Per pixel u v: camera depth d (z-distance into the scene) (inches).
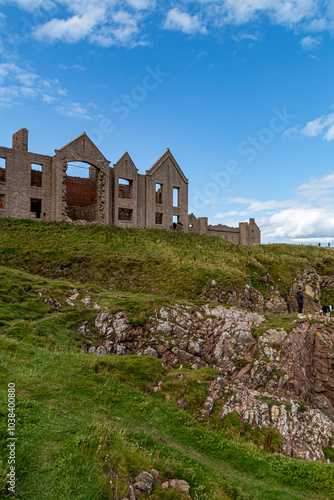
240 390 623.8
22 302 741.9
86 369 507.2
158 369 566.9
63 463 272.2
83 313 761.6
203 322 865.5
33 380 418.3
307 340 895.1
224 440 463.8
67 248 1274.6
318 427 631.8
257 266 1558.8
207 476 359.9
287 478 424.8
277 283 1555.1
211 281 1210.6
